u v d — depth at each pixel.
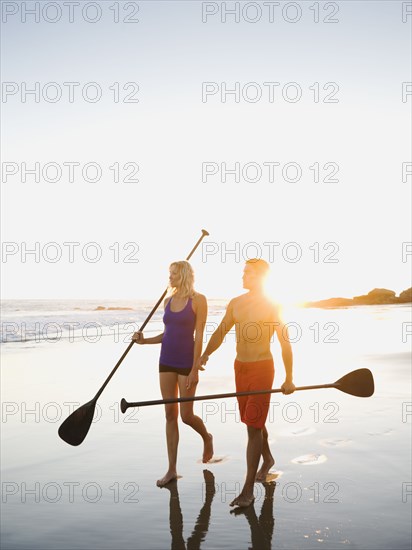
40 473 4.02
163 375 4.21
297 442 4.63
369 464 4.06
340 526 3.03
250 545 2.84
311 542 2.85
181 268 4.23
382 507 3.28
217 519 3.18
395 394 6.49
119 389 7.27
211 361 9.52
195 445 4.72
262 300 3.87
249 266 3.95
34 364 9.62
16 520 3.19
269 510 3.28
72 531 3.04
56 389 7.28
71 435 3.98
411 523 3.05
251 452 3.52
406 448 4.43
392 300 54.19
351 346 11.57
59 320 24.02
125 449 4.61
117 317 26.59
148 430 5.22
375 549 2.75
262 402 3.76
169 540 2.92
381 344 12.00
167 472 3.87
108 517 3.23
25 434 5.10
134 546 2.86
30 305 49.62
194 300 4.21
